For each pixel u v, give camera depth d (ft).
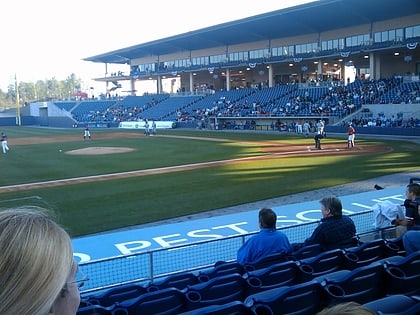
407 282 14.98
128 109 262.47
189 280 18.85
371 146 107.86
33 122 295.69
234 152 101.14
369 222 35.76
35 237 3.47
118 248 32.99
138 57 290.76
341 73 225.15
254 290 16.34
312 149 104.06
